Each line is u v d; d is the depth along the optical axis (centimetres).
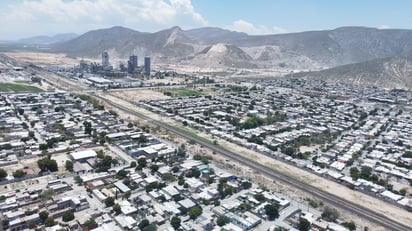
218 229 9938
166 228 10044
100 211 10725
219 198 12175
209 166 15175
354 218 10969
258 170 14862
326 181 14088
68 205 11000
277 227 10138
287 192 12731
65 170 13988
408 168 15775
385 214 11350
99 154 15362
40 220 10112
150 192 12194
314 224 10375
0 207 10631
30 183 12638
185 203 11481
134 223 10075
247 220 10488
